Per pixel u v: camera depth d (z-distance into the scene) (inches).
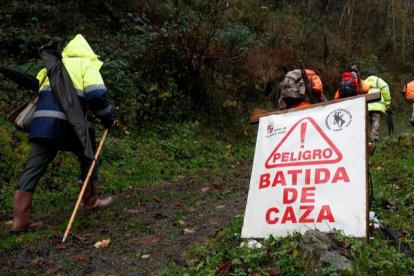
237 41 486.9
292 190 155.4
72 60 207.3
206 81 454.6
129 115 379.6
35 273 161.5
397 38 978.1
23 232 199.6
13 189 258.5
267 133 169.9
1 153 283.0
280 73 558.3
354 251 135.2
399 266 134.0
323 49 730.2
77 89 203.8
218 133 440.8
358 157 150.5
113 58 405.1
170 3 521.7
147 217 218.2
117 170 306.3
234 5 662.5
